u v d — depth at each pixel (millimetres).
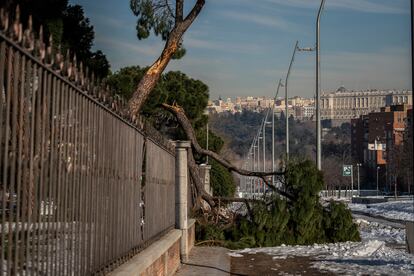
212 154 24656
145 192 11070
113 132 8258
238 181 99250
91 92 6922
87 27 21047
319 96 33406
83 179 6695
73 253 6316
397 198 87750
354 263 17031
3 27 4320
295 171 22141
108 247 7902
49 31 16266
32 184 5094
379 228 32875
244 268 16109
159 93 32281
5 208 4496
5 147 4469
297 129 193500
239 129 191375
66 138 6043
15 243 4719
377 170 126875
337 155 155625
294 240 22062
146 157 11156
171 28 23422
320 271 15547
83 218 6680
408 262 17094
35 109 5176
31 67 5051
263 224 21750
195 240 21609
